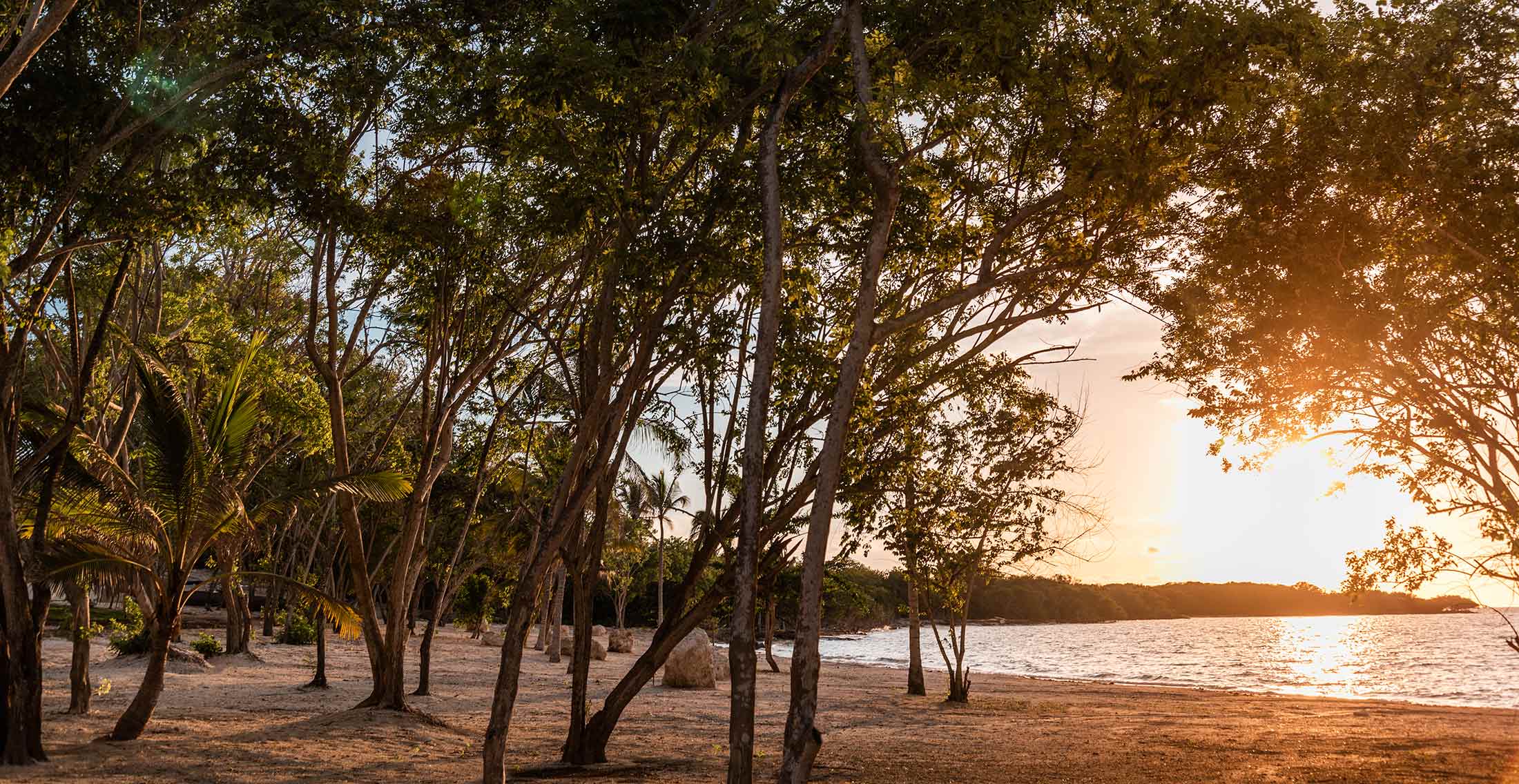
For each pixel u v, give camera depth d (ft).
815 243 38.65
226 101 41.34
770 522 43.50
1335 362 39.40
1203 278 38.47
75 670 55.52
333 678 91.20
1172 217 37.11
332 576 146.92
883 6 32.86
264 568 115.96
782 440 43.57
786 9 35.86
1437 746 55.93
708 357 41.04
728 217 37.60
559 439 67.36
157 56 38.65
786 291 38.70
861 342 28.25
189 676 83.66
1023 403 63.67
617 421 40.91
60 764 40.24
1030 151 36.09
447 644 162.30
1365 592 43.91
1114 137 30.25
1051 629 506.07
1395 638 370.12
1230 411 44.50
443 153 49.67
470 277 49.52
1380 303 36.52
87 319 61.72
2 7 34.99
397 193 49.29
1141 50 29.19
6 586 39.86
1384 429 43.68
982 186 36.86
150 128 40.88
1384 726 70.03
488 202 40.88
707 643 97.66
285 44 39.50
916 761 49.44
